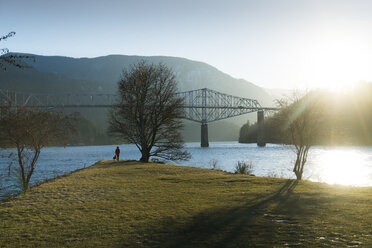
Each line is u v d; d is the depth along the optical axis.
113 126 37.22
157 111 36.38
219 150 134.88
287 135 25.38
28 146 18.98
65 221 9.09
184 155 38.84
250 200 11.30
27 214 10.05
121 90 36.78
